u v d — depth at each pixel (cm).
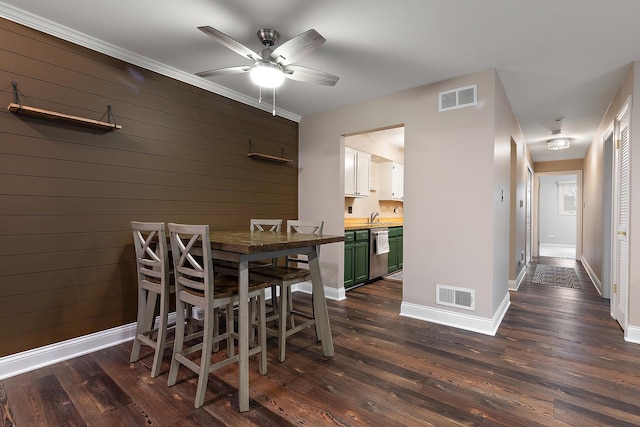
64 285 233
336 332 287
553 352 246
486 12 203
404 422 165
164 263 211
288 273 248
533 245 794
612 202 329
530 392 192
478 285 289
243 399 174
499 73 291
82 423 164
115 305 260
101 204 251
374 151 557
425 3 195
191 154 311
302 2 195
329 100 370
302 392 193
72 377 209
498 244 307
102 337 252
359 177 510
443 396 188
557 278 520
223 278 239
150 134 280
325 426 162
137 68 271
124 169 263
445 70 288
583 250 666
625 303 283
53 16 214
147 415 171
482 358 236
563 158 709
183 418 169
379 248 495
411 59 268
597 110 386
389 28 223
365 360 234
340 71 291
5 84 206
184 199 305
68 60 233
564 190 1041
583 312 343
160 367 215
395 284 475
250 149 370
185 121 306
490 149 283
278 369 221
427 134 319
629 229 267
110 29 229
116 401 183
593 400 184
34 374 212
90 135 244
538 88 323
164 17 214
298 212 437
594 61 266
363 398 187
